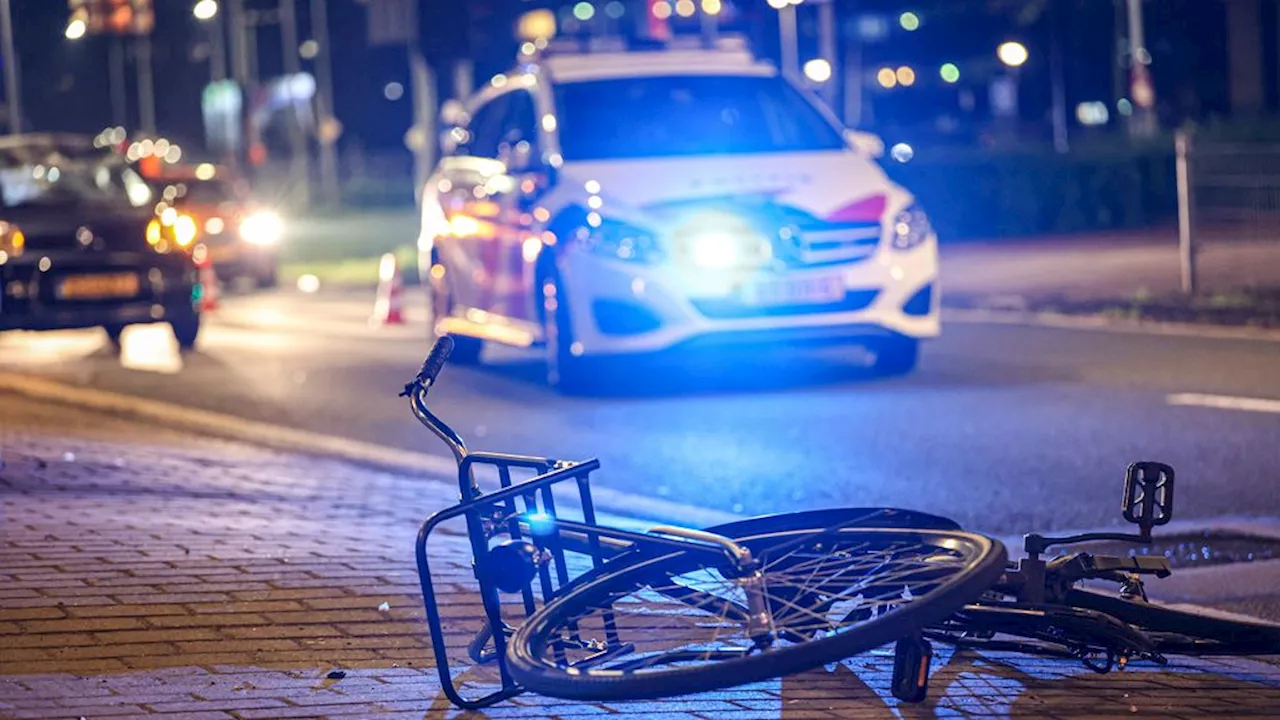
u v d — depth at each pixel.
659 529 5.05
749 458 11.64
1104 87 68.81
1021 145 33.34
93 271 18.14
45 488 9.91
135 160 19.14
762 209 14.01
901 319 14.29
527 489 5.37
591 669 5.10
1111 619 5.47
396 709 5.59
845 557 5.21
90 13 32.91
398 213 63.06
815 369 15.64
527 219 14.77
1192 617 5.66
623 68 15.45
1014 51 60.81
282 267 34.72
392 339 19.92
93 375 17.19
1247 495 10.00
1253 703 5.75
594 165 14.60
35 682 5.89
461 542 8.37
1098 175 30.42
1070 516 9.67
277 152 78.62
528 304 14.98
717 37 16.34
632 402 14.24
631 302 13.99
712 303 13.94
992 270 24.55
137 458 11.27
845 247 14.09
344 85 83.38
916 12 69.44
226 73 62.88
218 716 5.48
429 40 27.78
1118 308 19.25
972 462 11.21
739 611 4.94
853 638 4.53
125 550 8.00
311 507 9.50
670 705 5.59
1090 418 12.61
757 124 15.02
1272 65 58.25
